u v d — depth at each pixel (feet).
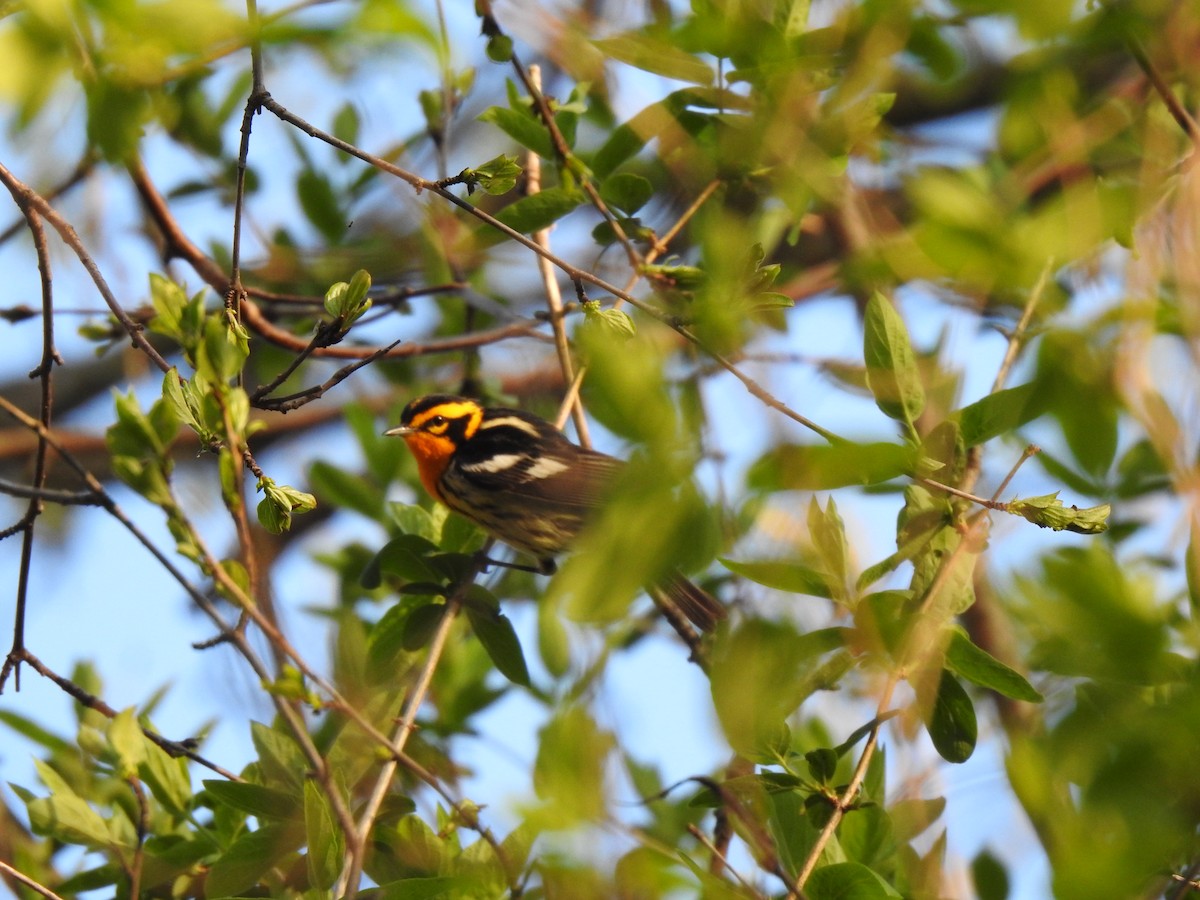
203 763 32.12
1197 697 16.84
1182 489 18.44
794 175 25.16
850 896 27.45
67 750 37.76
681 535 16.60
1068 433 19.44
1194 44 21.13
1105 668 17.53
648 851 21.03
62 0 19.86
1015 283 20.20
